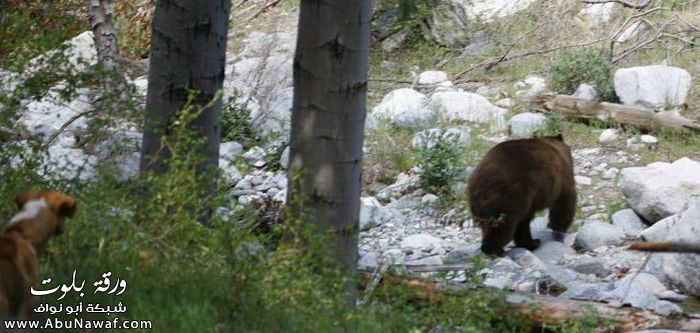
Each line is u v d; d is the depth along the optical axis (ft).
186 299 27.68
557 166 44.14
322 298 29.25
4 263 24.68
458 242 47.34
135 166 43.34
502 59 67.36
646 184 47.98
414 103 61.36
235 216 32.86
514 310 34.30
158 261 29.22
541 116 58.90
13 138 38.34
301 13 33.19
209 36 36.91
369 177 55.01
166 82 36.73
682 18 65.62
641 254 44.78
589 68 62.90
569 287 39.96
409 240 46.34
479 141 56.80
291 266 29.32
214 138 37.52
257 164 55.36
